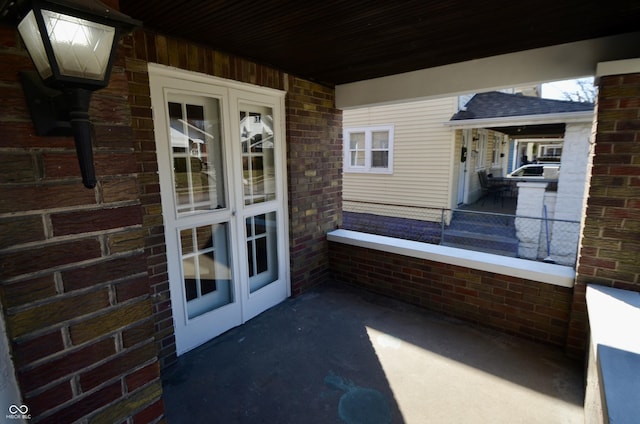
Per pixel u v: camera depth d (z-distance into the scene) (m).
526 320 2.82
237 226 3.01
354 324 3.10
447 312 3.25
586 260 2.41
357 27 2.22
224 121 2.80
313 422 2.01
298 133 3.42
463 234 6.45
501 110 6.89
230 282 3.04
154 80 2.31
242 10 1.95
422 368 2.47
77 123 0.74
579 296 2.48
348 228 7.14
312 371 2.46
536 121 5.98
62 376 0.87
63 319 0.87
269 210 3.33
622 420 1.12
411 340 2.83
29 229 0.80
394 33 2.32
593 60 2.47
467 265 3.06
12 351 0.79
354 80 3.62
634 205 2.19
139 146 2.21
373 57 2.84
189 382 2.35
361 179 8.56
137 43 2.16
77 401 0.91
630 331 1.74
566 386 2.27
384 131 8.08
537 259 5.42
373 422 2.00
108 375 0.96
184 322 2.67
